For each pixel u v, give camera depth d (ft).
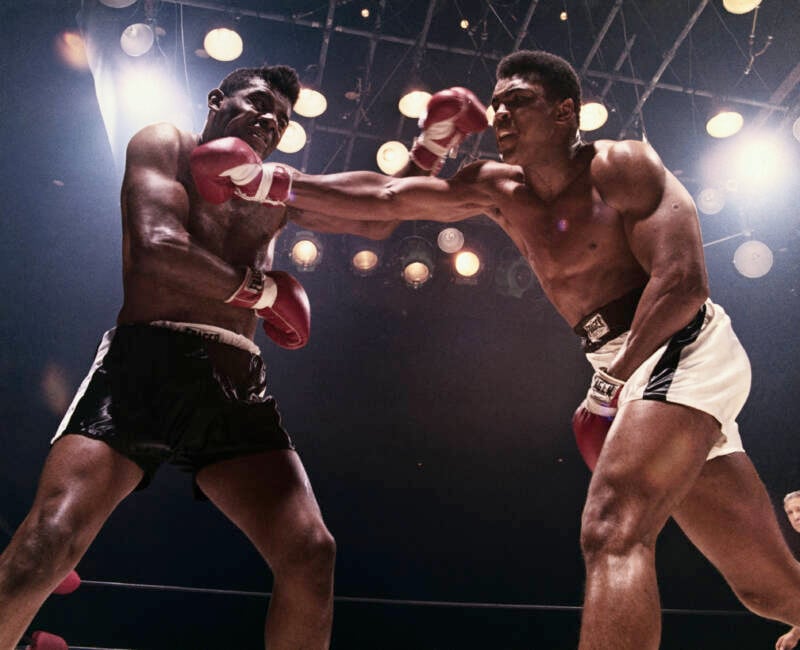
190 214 7.52
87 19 19.97
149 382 7.10
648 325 6.79
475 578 28.58
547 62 8.02
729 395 6.73
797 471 28.86
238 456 7.50
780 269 28.78
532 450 30.25
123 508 26.91
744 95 25.77
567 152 7.89
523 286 29.01
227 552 26.89
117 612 25.66
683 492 6.31
